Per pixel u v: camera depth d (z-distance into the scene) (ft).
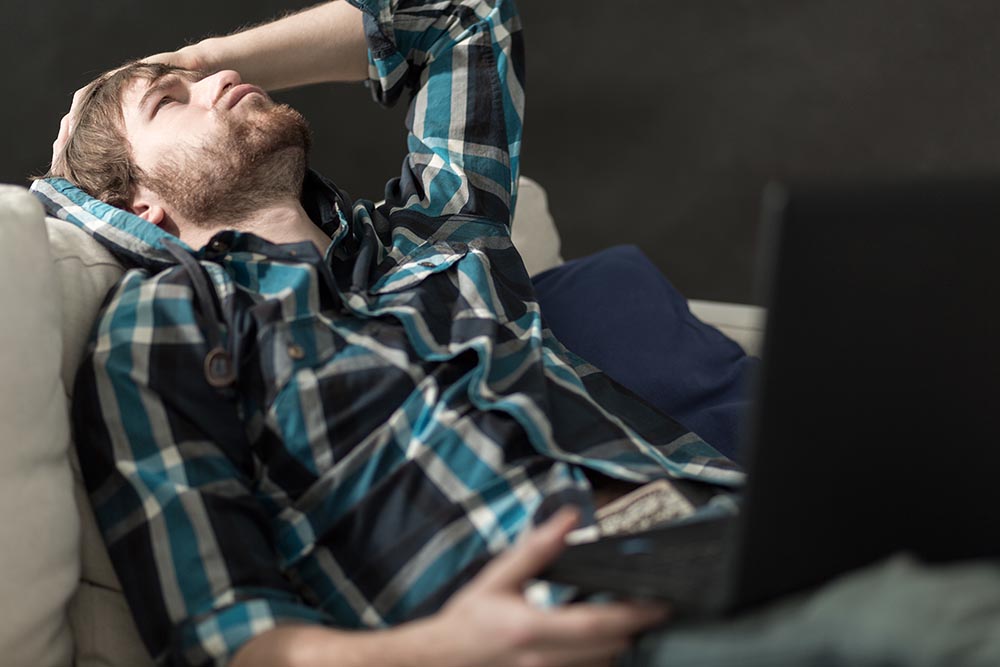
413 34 5.56
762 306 2.31
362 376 3.98
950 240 2.41
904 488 2.54
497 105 5.35
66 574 3.53
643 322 5.12
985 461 2.59
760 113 10.09
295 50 5.51
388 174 10.16
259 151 4.74
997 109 9.59
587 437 4.00
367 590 3.69
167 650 3.51
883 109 9.80
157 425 3.78
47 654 3.49
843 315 2.35
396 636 2.95
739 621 2.51
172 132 4.84
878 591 2.40
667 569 2.74
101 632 3.71
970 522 2.64
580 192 10.03
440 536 3.65
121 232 4.45
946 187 2.41
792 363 2.34
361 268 4.47
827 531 2.50
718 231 9.65
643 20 10.92
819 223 2.29
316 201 5.16
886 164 9.45
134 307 4.01
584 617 2.63
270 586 3.56
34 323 3.60
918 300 2.41
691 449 4.30
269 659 3.24
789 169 9.69
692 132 10.19
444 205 5.05
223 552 3.56
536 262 6.07
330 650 3.11
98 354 3.90
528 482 3.74
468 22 5.50
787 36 10.48
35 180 4.93
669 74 10.54
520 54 5.57
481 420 3.86
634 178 10.06
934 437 2.53
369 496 3.75
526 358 4.21
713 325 5.84
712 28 10.73
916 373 2.46
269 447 3.92
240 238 4.34
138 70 5.07
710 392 4.94
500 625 2.67
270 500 3.88
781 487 2.41
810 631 2.40
